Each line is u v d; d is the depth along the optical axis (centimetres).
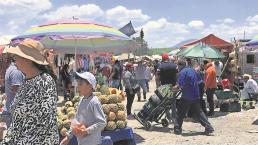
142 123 1202
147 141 1048
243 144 1019
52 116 385
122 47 1286
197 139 1075
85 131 518
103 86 862
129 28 1959
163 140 1060
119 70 1789
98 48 1291
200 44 1702
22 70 395
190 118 1415
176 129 1137
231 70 2119
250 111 1587
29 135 379
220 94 1597
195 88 1116
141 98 2194
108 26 1095
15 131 384
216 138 1090
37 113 380
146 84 2186
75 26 1024
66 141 543
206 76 1461
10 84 756
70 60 2148
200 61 1778
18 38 1039
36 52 393
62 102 1836
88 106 525
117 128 841
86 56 2059
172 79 1235
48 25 1050
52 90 390
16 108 385
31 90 384
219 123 1337
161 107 1189
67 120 789
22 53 388
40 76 391
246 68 2864
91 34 988
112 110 836
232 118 1433
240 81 2148
